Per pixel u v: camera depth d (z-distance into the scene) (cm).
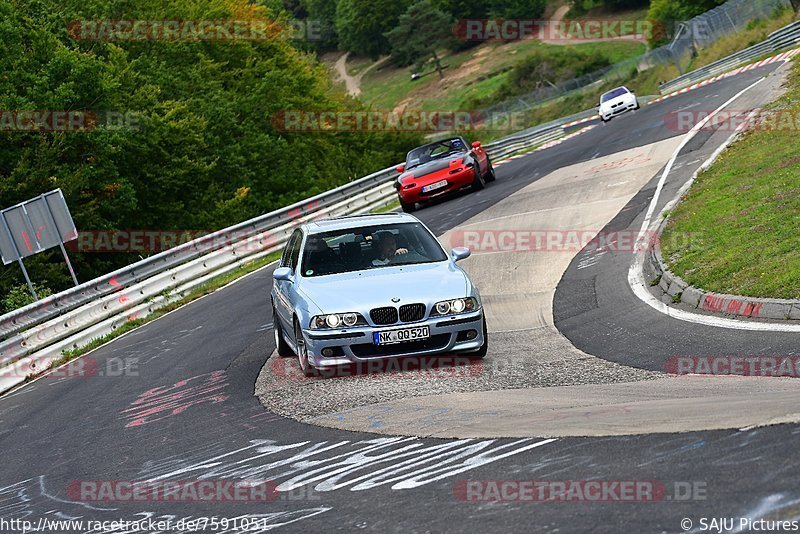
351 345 1021
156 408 1112
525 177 3197
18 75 3638
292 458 746
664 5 10512
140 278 2225
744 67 5366
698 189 1939
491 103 12481
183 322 1875
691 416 661
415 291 1043
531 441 666
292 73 6481
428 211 2822
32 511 746
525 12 15200
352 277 1101
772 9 6844
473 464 633
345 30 17212
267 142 5156
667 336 1036
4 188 3403
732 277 1167
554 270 1653
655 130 3450
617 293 1354
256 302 1898
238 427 909
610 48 12988
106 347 1808
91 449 960
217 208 4462
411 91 14838
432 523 523
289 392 1023
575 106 10069
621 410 725
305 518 580
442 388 933
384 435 764
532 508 518
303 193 5322
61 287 3597
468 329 1042
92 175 3628
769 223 1384
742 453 546
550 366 988
